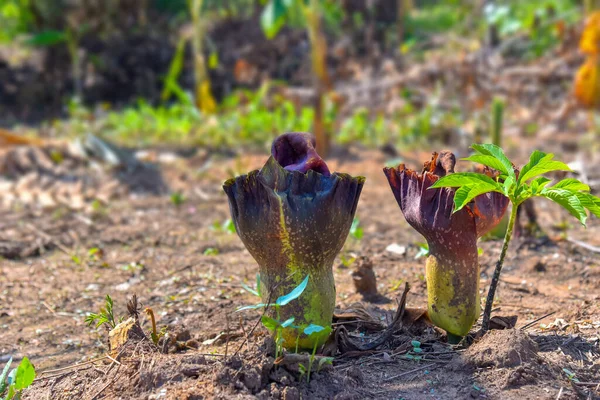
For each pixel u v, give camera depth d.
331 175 1.28
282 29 5.26
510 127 3.71
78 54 4.85
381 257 1.97
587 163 3.00
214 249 2.07
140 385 1.30
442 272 1.35
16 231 2.27
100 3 5.21
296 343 1.31
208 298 1.75
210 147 3.45
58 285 1.88
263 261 1.32
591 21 3.87
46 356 1.54
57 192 2.72
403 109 4.04
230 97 4.32
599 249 1.94
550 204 2.42
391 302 1.69
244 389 1.25
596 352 1.40
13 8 5.35
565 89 4.20
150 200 2.67
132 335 1.41
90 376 1.39
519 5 5.88
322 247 1.29
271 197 1.27
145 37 5.19
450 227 1.33
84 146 3.19
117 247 2.13
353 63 4.89
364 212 2.42
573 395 1.27
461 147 3.41
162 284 1.85
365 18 5.43
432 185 1.29
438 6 6.91
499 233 2.02
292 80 4.76
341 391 1.28
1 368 1.50
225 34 5.35
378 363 1.38
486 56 4.66
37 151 3.13
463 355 1.35
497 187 1.26
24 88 4.56
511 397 1.27
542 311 1.61
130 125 3.81
